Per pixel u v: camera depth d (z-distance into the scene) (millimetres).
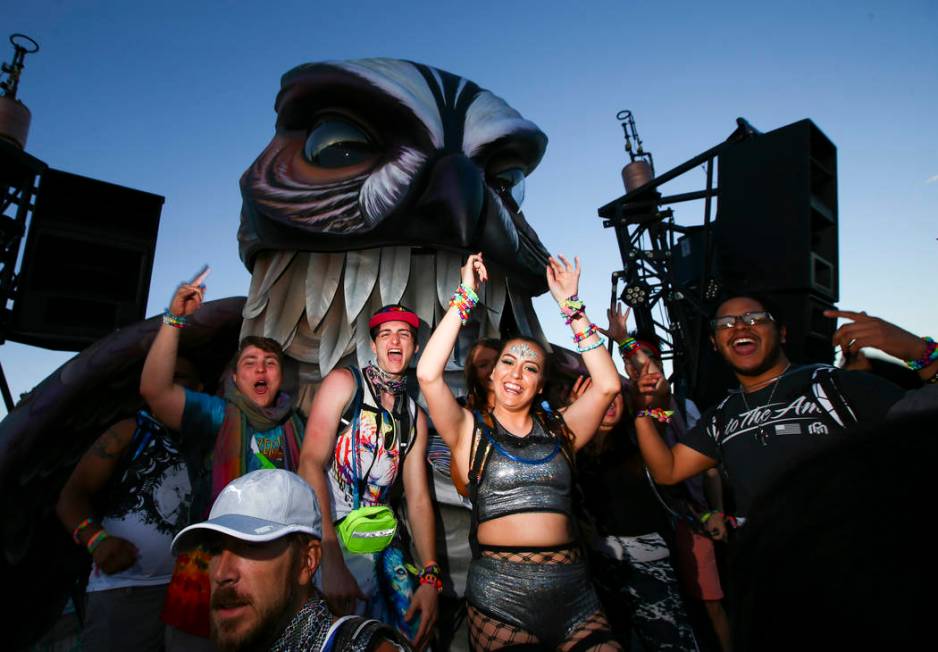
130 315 4750
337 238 3209
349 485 2428
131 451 2529
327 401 2432
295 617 1249
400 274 3275
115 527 2418
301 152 3438
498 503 2072
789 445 1973
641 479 2926
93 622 2373
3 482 2756
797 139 3850
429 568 2482
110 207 4824
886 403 1845
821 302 3764
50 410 2930
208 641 2084
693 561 3160
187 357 3654
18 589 3117
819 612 262
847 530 270
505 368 2262
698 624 3182
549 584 1947
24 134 4559
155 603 2424
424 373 2152
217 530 1232
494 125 3570
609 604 2771
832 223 3922
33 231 4496
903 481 271
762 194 3941
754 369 2166
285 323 3305
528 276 3725
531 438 2209
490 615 1938
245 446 2453
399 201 3168
